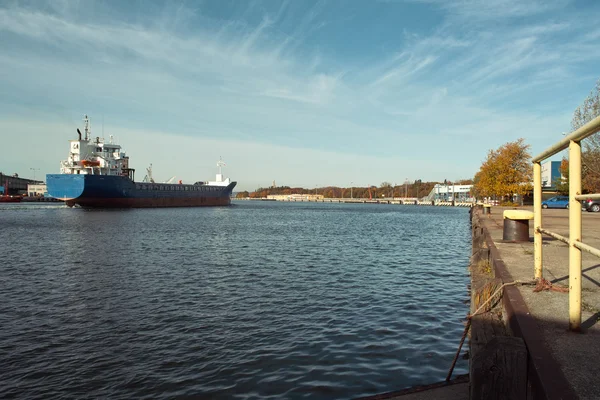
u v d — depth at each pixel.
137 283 15.16
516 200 65.31
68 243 27.47
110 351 8.74
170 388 7.14
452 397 5.12
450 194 167.00
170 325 10.42
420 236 34.75
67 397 6.86
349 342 9.21
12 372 7.75
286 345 9.05
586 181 37.47
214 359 8.32
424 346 8.97
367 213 87.25
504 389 3.57
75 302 12.55
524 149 56.31
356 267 18.78
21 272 17.28
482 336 5.12
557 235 5.45
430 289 14.43
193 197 111.81
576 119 34.94
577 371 3.61
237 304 12.37
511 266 9.18
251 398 6.80
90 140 85.81
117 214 65.38
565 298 6.13
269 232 37.38
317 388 7.09
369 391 6.97
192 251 24.00
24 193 196.12
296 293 13.72
